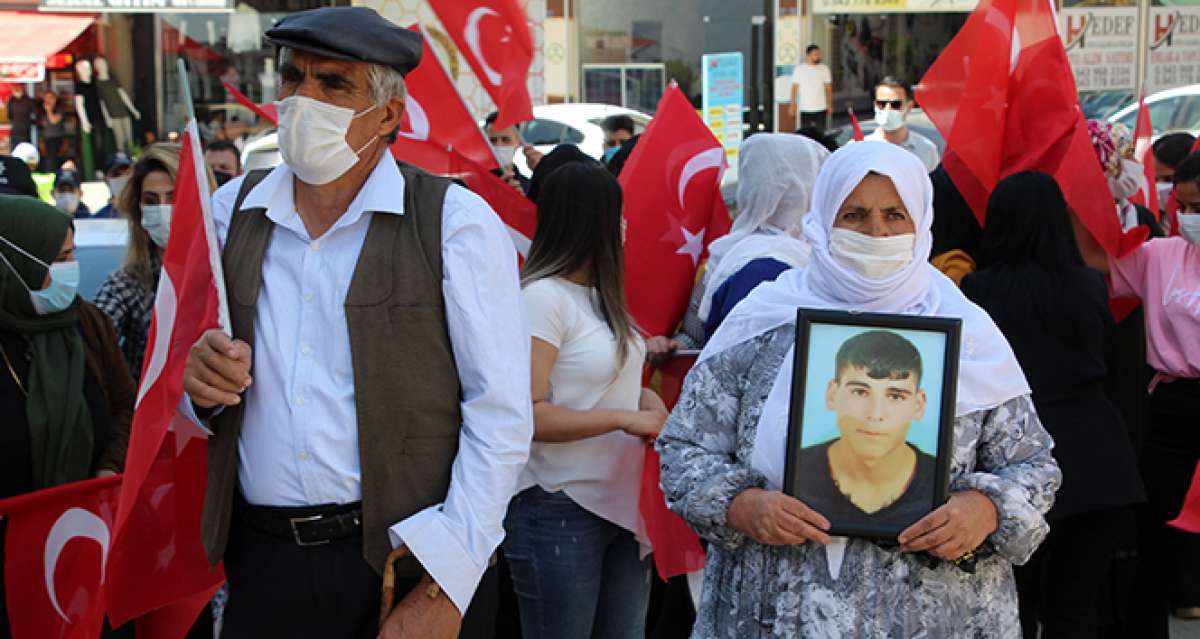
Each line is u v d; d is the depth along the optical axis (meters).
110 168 9.99
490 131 6.99
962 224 4.83
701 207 4.62
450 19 4.97
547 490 3.51
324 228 2.51
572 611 3.54
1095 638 3.88
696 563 3.81
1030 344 3.78
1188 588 4.42
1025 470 2.50
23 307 3.41
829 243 2.58
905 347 2.41
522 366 2.50
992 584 2.48
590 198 3.54
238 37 15.74
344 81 2.42
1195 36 17.38
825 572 2.43
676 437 2.66
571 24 16.84
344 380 2.44
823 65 16.34
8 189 4.77
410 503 2.44
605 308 3.56
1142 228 4.45
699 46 17.22
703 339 4.23
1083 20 17.16
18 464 3.40
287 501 2.46
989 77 4.72
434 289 2.44
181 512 2.81
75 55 15.36
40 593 3.31
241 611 2.55
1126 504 3.74
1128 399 4.54
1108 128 5.27
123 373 3.81
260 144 10.80
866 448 2.40
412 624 2.38
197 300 2.45
